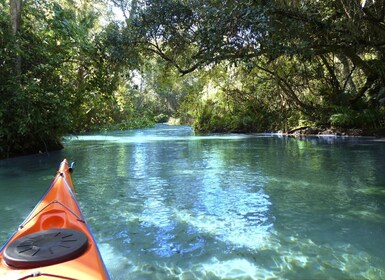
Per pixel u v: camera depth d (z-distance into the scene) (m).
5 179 7.27
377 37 12.04
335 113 17.28
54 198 3.42
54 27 10.73
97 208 5.10
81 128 23.72
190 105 25.55
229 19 9.22
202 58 10.63
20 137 10.92
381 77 14.93
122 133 24.67
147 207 5.13
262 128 21.97
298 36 10.09
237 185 6.48
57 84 11.45
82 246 2.21
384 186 6.11
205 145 14.45
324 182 6.55
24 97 9.62
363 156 9.69
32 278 1.85
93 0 15.84
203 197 5.65
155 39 11.85
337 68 19.08
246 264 3.21
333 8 10.79
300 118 19.47
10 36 9.63
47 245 2.17
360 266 3.11
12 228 4.25
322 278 2.90
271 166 8.55
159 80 17.00
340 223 4.26
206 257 3.38
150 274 3.05
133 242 3.79
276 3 9.61
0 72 9.75
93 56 11.80
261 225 4.27
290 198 5.47
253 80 20.02
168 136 20.95
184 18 10.90
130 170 8.32
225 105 23.31
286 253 3.43
